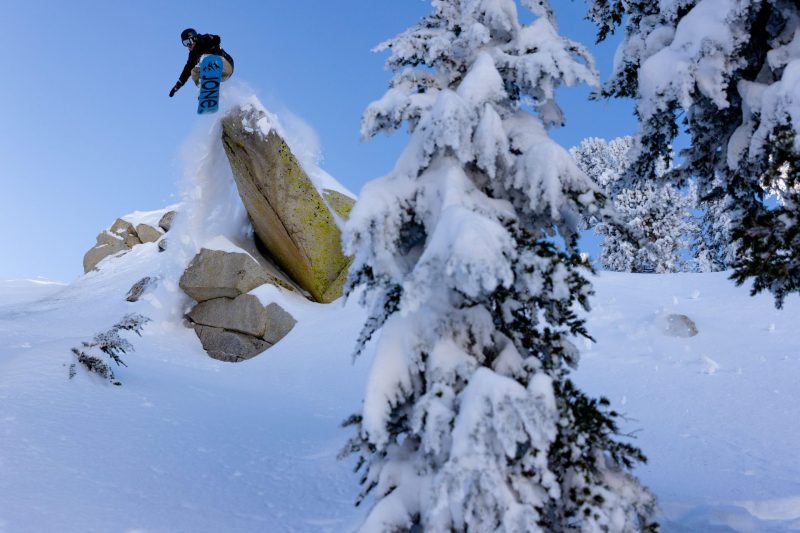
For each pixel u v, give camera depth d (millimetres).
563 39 5438
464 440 3426
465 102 4809
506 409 3469
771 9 6387
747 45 6527
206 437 8727
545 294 4121
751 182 6465
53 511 5320
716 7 6121
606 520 3473
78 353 10273
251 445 8805
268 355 16422
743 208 6977
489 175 4758
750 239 4477
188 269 18703
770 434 9023
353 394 13258
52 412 8125
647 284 18453
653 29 7371
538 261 3875
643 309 15898
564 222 4863
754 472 7711
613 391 11672
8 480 5793
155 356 15500
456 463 3361
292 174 18203
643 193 30766
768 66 6566
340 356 15297
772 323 14023
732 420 9742
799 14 6266
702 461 8289
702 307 15703
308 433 10109
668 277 19062
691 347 13383
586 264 4090
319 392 13711
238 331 17469
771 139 4898
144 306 18797
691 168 7586
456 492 3285
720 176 7461
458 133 4562
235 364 16406
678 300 16484
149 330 17875
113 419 8516
